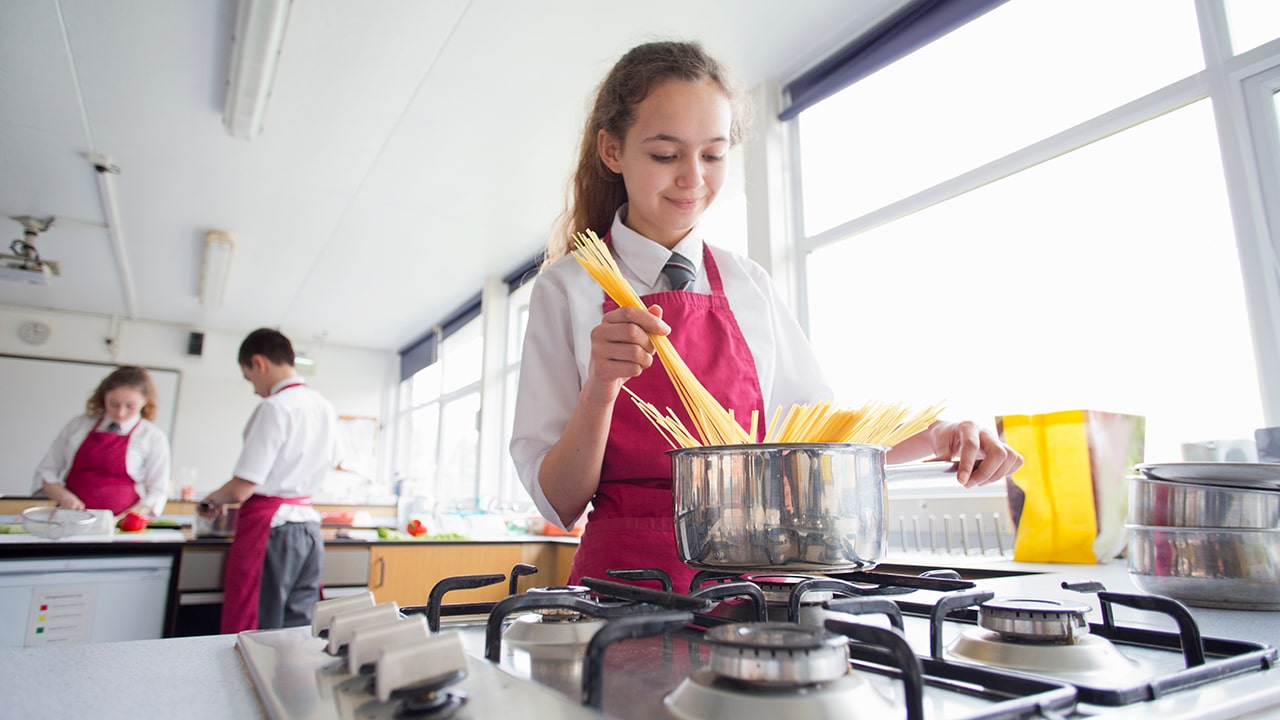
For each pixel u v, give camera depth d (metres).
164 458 3.51
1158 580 0.81
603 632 0.36
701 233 1.09
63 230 4.63
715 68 0.96
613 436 0.93
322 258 5.10
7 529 2.29
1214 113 1.81
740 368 0.98
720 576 0.79
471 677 0.39
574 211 1.21
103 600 2.08
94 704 0.38
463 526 3.44
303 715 0.33
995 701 0.37
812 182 3.03
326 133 3.47
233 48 2.79
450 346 6.74
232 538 2.44
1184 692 0.38
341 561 2.72
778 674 0.33
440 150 3.62
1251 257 1.70
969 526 2.06
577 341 0.98
